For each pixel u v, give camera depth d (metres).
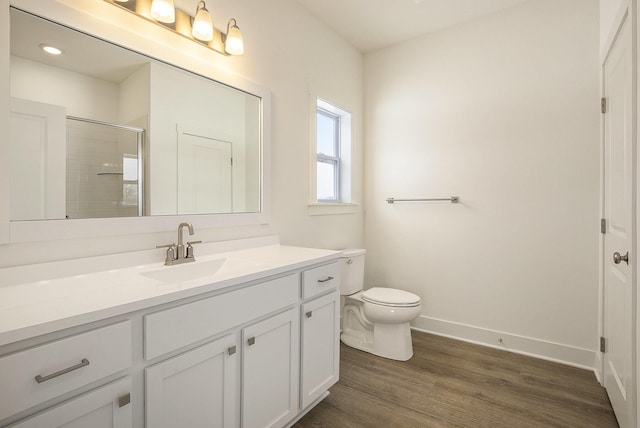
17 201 1.06
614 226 1.72
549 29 2.24
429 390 1.87
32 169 1.10
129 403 0.89
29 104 1.09
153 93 1.45
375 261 3.05
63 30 1.18
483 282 2.51
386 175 2.98
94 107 1.26
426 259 2.78
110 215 1.30
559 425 1.57
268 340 1.34
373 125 3.05
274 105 2.08
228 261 1.59
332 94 2.65
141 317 0.92
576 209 2.17
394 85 2.93
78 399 0.79
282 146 2.15
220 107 1.74
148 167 1.43
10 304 0.87
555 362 2.22
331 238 2.64
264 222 1.98
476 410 1.68
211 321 1.11
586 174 2.13
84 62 1.23
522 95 2.34
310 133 2.39
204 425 1.09
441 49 2.68
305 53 2.35
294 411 1.48
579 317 2.16
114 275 1.24
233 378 1.19
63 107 1.18
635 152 1.29
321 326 1.66
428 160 2.75
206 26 1.50
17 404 0.70
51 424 0.74
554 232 2.24
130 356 0.89
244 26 1.87
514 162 2.38
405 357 2.23
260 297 1.30
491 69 2.46
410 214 2.85
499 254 2.45
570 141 2.18
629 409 1.36
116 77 1.32
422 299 2.81
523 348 2.35
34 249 1.11
